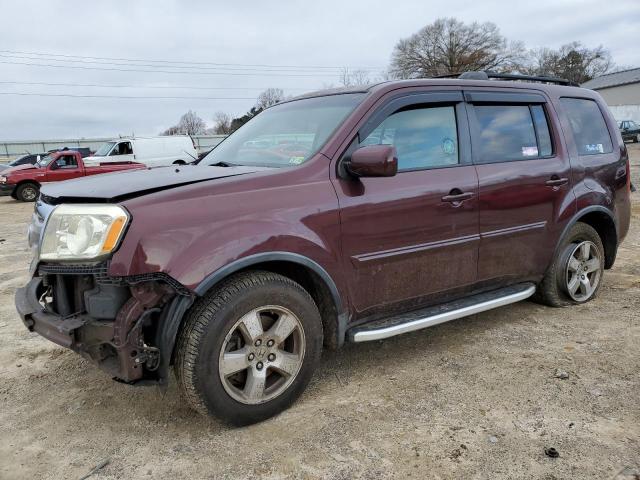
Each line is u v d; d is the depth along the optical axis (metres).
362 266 3.24
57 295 2.87
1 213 14.93
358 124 3.31
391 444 2.75
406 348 3.95
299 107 3.89
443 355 3.80
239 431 2.91
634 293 5.09
